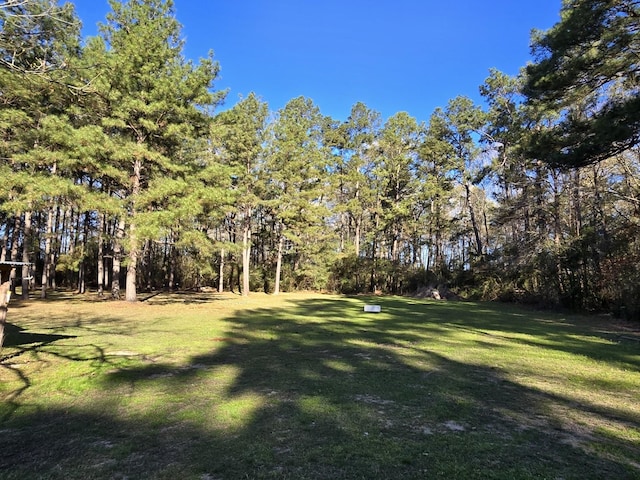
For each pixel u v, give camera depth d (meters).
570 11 12.70
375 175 34.25
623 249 16.06
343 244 39.12
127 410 4.20
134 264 17.56
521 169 23.91
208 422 3.87
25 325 10.36
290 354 7.47
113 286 19.28
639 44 10.97
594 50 11.21
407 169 34.41
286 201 28.88
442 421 3.98
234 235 31.94
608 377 5.94
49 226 20.70
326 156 34.53
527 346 8.66
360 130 38.06
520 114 23.00
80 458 3.07
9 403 4.39
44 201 14.07
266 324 12.01
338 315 15.26
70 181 14.26
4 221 23.77
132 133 17.19
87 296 21.25
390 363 6.77
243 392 4.91
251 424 3.82
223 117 18.28
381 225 33.72
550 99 13.31
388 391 5.02
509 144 25.95
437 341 9.23
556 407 4.50
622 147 11.51
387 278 33.84
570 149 12.31
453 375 5.96
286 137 28.56
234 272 33.28
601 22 11.59
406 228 34.38
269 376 5.73
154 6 16.56
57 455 3.12
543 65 13.09
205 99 16.81
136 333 9.48
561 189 21.17
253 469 2.90
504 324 12.99
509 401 4.70
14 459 3.05
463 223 37.44
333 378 5.66
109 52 15.52
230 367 6.30
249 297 25.88
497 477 2.82
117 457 3.09
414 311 17.47
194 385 5.21
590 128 11.93
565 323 13.57
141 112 15.88
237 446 3.30
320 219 32.56
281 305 19.84
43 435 3.53
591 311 17.05
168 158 16.11
